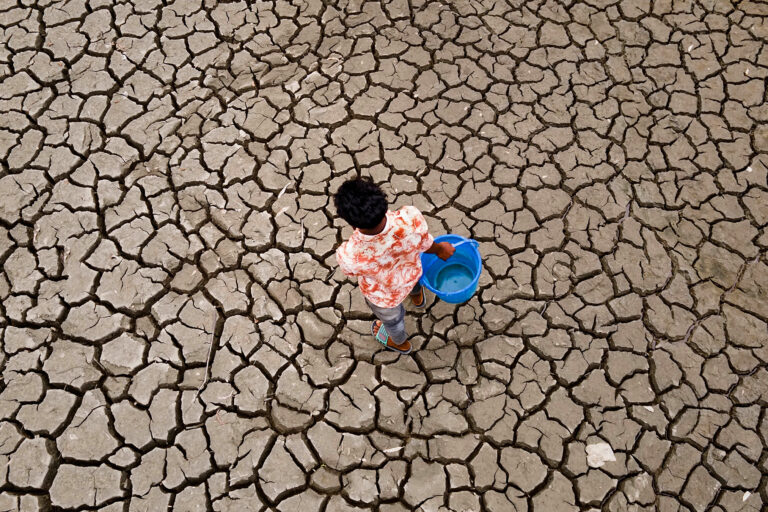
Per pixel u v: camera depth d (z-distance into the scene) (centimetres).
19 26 474
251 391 341
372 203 240
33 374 344
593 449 323
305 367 348
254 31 474
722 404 333
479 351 352
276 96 445
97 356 350
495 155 418
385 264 276
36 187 407
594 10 482
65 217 396
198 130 430
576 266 378
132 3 486
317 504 311
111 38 470
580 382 342
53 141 425
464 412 335
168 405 336
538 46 466
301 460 322
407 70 454
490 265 379
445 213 398
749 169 409
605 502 310
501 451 324
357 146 423
